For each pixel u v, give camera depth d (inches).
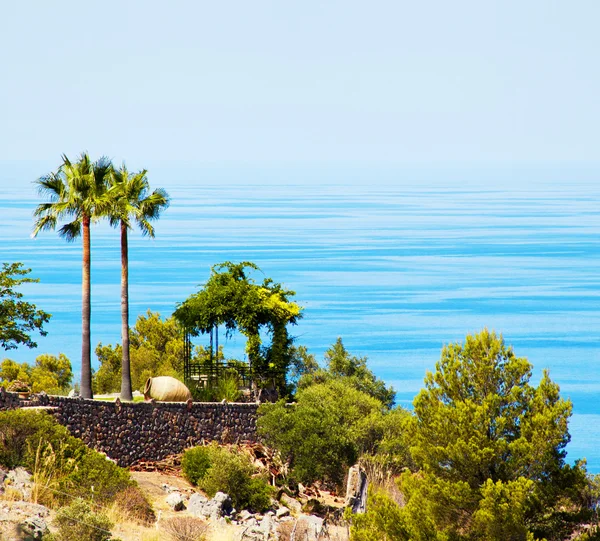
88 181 6904.5
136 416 6560.0
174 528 5260.8
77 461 5590.6
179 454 6761.8
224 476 6176.2
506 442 4783.5
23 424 5541.3
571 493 4758.9
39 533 4475.9
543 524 4739.2
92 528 4598.9
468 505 4655.5
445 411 4842.5
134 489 5565.9
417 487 4842.5
